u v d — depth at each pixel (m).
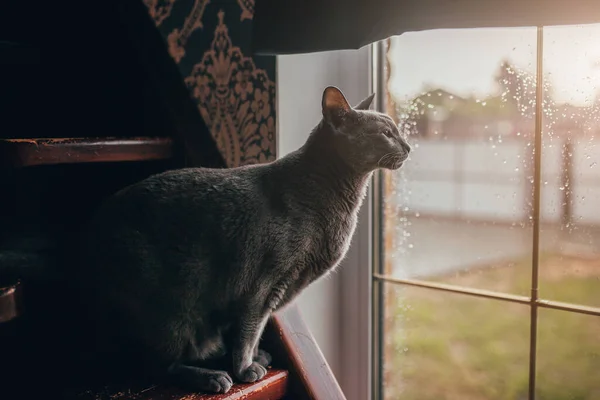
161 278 0.91
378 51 1.32
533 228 1.18
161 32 1.01
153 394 0.92
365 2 0.93
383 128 0.98
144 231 0.92
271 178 0.96
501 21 0.84
